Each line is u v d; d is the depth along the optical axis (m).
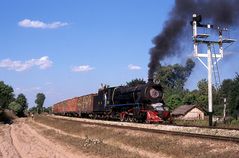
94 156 24.12
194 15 33.09
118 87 46.25
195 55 32.97
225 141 19.89
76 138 35.78
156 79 38.22
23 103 156.88
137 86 39.78
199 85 91.38
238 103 41.34
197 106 69.25
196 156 18.72
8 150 30.33
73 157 25.08
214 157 17.67
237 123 34.66
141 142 25.02
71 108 80.31
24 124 77.81
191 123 39.09
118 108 45.28
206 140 21.05
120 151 24.14
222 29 33.84
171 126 30.98
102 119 53.41
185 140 22.34
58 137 39.25
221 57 33.91
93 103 58.28
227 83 44.09
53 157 25.42
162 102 37.88
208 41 33.25
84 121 51.25
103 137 32.53
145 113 37.16
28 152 28.75
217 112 53.75
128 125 36.59
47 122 72.38
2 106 109.44
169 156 20.44
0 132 51.53
